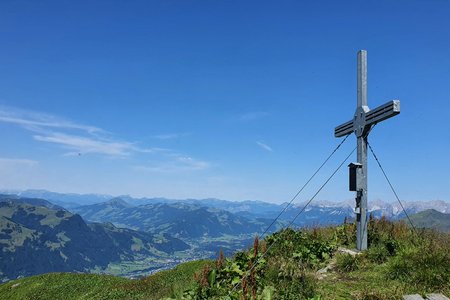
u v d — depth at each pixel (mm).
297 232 17672
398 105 13555
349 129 16891
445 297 9711
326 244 16062
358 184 15633
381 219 18203
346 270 13047
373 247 14516
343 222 19469
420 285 10641
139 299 22641
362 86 16141
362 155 15820
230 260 15234
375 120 14758
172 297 13844
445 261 11539
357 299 10156
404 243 14250
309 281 11633
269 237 17281
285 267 12883
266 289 10930
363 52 16250
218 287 12969
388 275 11742
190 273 26875
